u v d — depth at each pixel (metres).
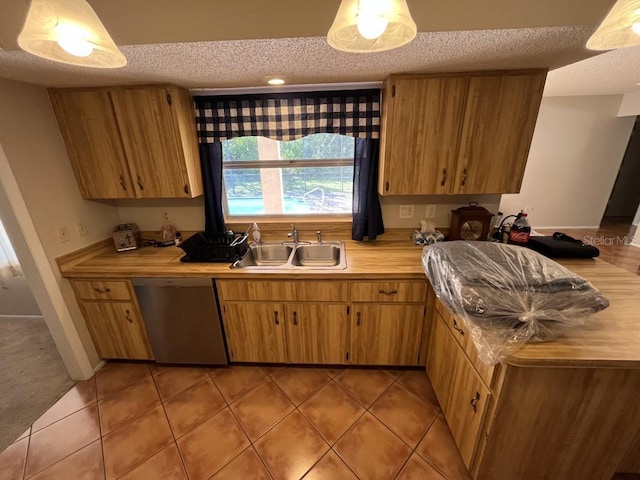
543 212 5.28
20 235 1.66
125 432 1.67
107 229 2.26
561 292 1.12
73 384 2.01
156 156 1.90
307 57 1.33
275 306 1.89
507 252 1.42
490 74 1.60
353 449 1.54
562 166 5.02
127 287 1.92
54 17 0.70
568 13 1.04
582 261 1.80
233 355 2.08
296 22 1.08
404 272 1.72
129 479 1.43
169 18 1.09
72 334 1.94
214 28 1.10
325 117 1.99
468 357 1.34
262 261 2.30
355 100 1.94
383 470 1.44
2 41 1.15
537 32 1.09
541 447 1.20
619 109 4.66
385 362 2.01
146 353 2.11
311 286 1.81
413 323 1.87
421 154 1.78
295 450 1.54
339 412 1.76
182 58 1.30
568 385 1.08
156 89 1.75
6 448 1.59
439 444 1.55
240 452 1.54
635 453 1.29
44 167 1.77
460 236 2.07
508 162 1.75
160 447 1.58
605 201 5.16
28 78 1.56
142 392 1.93
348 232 2.31
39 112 1.74
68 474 1.46
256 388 1.95
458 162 1.77
